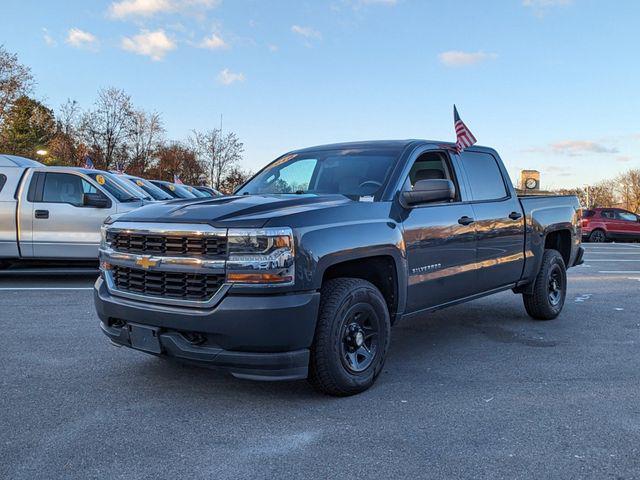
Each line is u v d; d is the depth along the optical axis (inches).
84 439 131.0
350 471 116.6
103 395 160.6
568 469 118.1
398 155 193.5
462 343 226.5
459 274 202.5
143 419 143.4
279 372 143.6
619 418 146.3
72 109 1800.0
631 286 390.3
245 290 140.1
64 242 361.1
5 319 256.8
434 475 115.1
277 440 131.4
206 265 142.9
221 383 171.6
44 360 193.5
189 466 118.3
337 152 207.9
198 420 143.2
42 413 146.6
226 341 141.2
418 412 149.7
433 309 196.1
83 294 325.7
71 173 368.2
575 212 288.5
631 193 3132.4
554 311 268.8
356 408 152.4
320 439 132.3
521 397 161.9
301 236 144.9
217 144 1847.9
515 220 236.1
